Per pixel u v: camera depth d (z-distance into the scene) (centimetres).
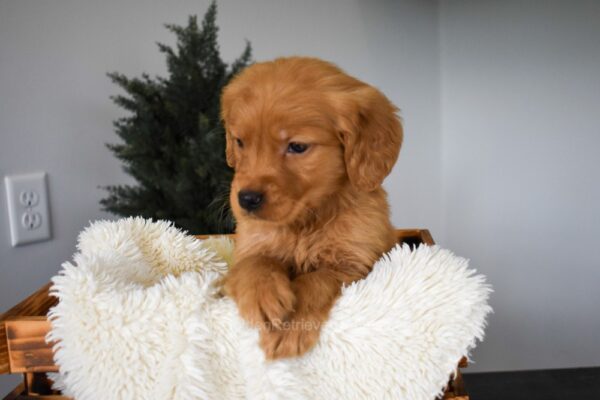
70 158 104
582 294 116
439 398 53
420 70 124
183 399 48
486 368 122
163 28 112
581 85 109
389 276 51
